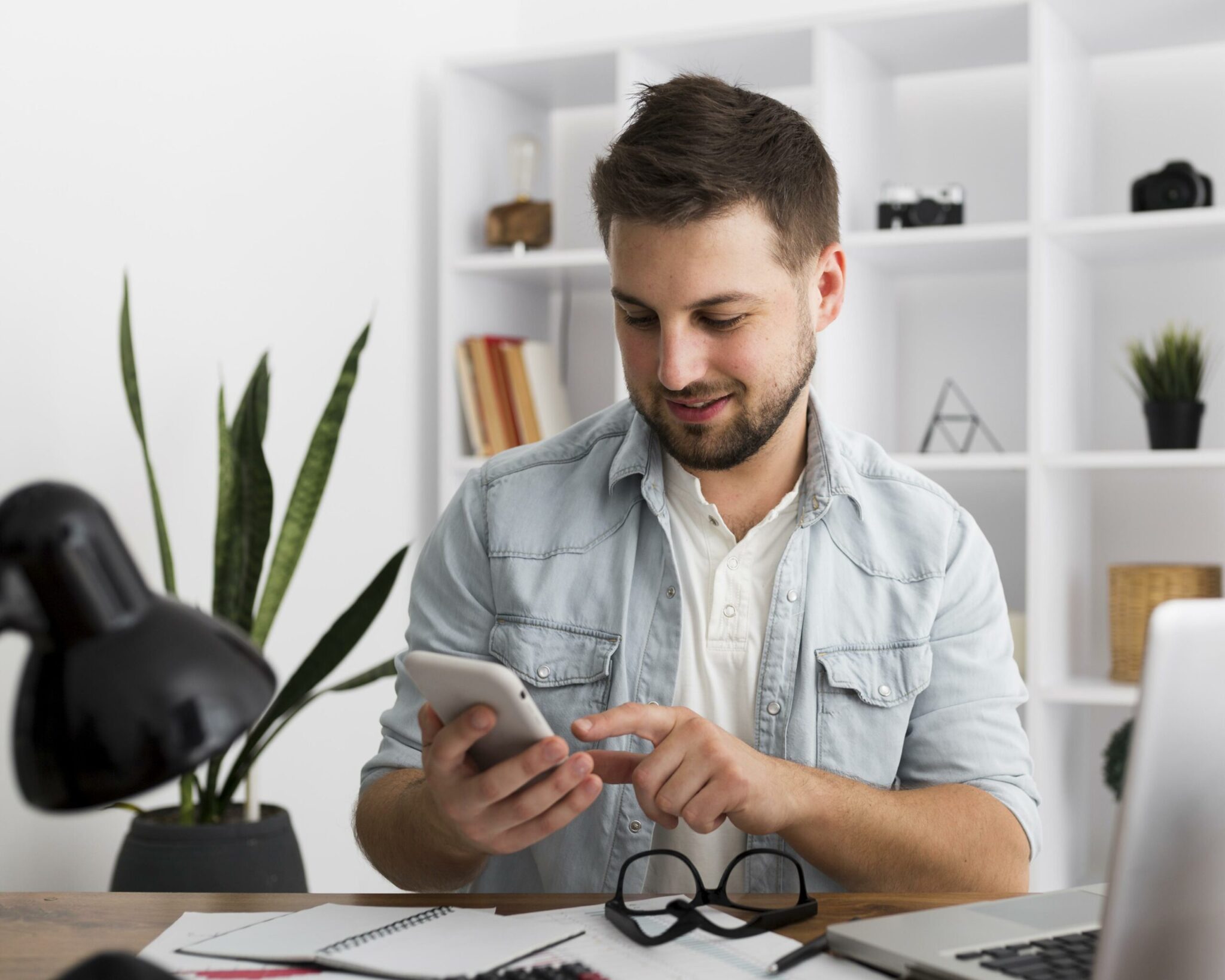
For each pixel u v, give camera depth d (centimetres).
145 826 178
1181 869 63
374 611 188
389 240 267
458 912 87
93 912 90
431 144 282
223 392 193
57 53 190
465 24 293
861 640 119
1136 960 63
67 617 49
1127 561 253
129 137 204
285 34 237
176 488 212
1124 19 233
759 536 121
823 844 101
